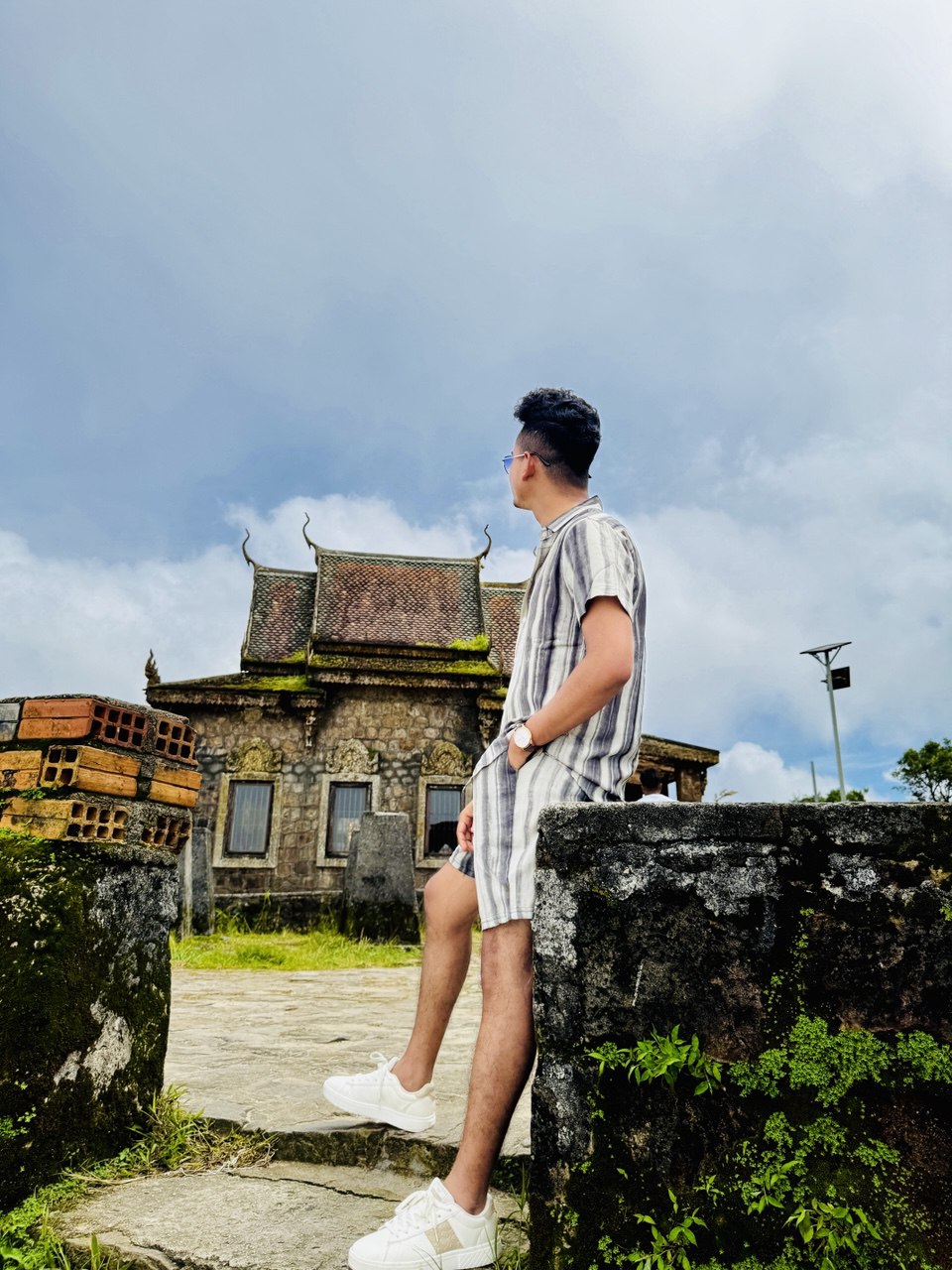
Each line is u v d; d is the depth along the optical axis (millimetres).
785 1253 1322
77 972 2227
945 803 1434
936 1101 1328
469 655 17078
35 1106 2074
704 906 1467
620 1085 1449
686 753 17172
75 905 2248
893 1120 1337
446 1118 2484
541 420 1974
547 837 1567
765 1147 1369
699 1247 1352
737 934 1446
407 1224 1580
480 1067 1631
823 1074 1366
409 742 16156
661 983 1458
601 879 1520
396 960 9320
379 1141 2252
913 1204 1298
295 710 15992
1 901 2174
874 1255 1284
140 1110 2391
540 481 1970
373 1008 5320
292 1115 2510
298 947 10250
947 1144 1312
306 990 6398
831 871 1437
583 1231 1411
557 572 1843
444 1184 1615
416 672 16141
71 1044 2182
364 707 16266
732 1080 1397
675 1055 1399
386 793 15836
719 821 1491
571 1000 1495
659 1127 1420
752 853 1468
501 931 1671
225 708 15867
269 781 15680
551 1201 1448
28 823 2328
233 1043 3926
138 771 2545
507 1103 1629
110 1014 2324
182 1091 2611
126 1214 1933
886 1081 1348
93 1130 2223
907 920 1391
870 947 1395
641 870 1505
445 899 2084
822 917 1422
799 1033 1389
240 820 15500
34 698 2471
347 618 17812
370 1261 1541
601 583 1712
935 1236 1280
